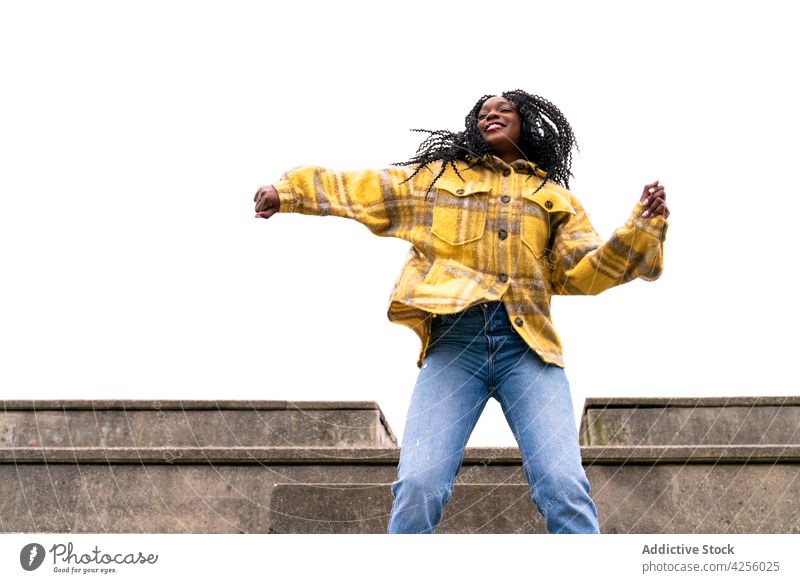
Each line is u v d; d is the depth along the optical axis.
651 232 2.01
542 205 2.17
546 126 2.34
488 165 2.23
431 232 2.15
